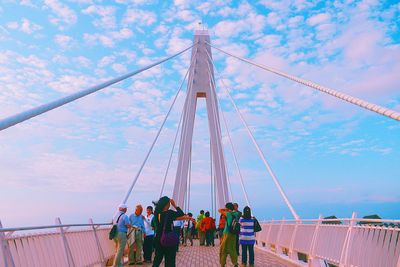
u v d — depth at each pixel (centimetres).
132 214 1312
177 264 1340
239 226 1100
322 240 1010
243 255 1197
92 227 1119
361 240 772
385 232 685
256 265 1234
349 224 846
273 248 1733
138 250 1308
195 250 1995
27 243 669
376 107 716
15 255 618
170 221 765
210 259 1516
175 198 3027
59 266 787
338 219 900
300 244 1220
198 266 1275
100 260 1148
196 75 3472
